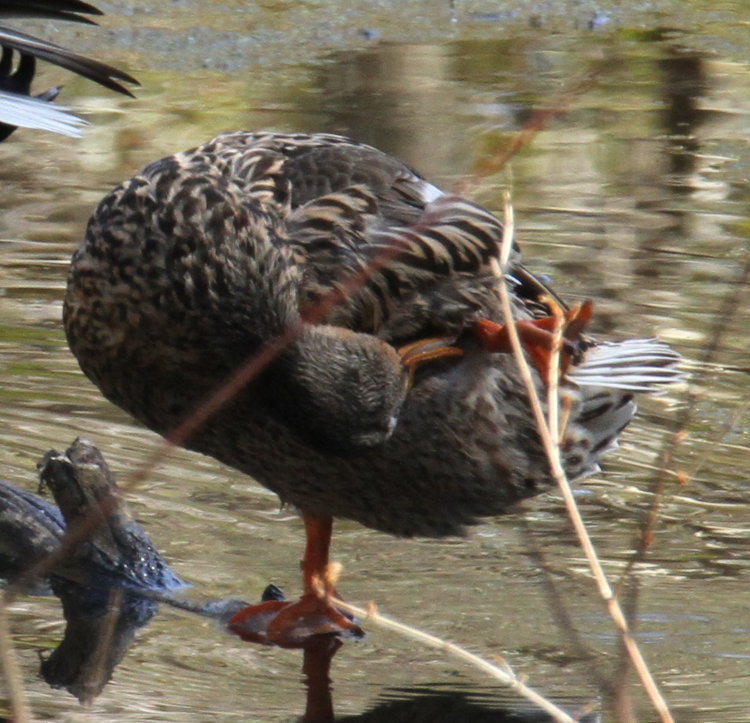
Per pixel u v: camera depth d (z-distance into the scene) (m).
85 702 7.38
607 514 10.11
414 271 8.39
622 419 9.36
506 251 5.86
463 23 21.73
